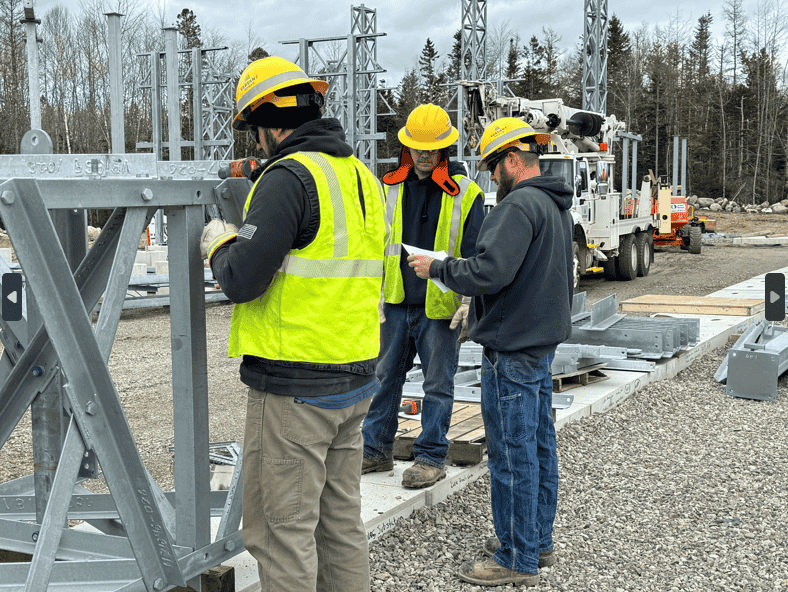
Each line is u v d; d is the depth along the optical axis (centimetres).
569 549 371
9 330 290
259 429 229
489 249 296
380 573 334
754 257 2298
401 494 391
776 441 550
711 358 831
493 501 331
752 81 6456
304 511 230
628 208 1733
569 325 326
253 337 226
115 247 258
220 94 2434
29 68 290
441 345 392
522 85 7150
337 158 233
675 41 6956
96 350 212
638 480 469
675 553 369
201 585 280
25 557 291
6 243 1917
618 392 649
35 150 243
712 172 6469
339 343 229
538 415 339
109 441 224
